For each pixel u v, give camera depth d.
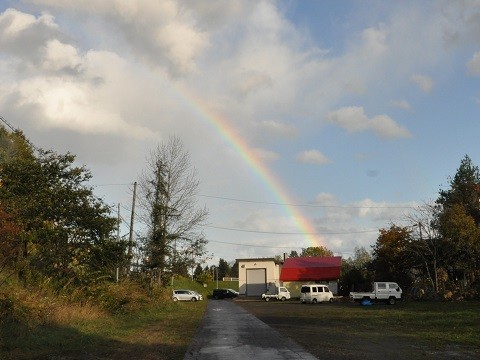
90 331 17.27
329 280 65.75
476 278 42.31
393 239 48.84
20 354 12.16
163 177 39.12
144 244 37.09
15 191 22.70
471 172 55.66
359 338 17.12
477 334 17.59
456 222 41.44
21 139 33.81
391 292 42.66
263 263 75.62
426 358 12.48
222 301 58.34
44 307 16.69
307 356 12.98
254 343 15.97
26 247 21.20
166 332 19.42
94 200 24.30
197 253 38.44
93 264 23.88
